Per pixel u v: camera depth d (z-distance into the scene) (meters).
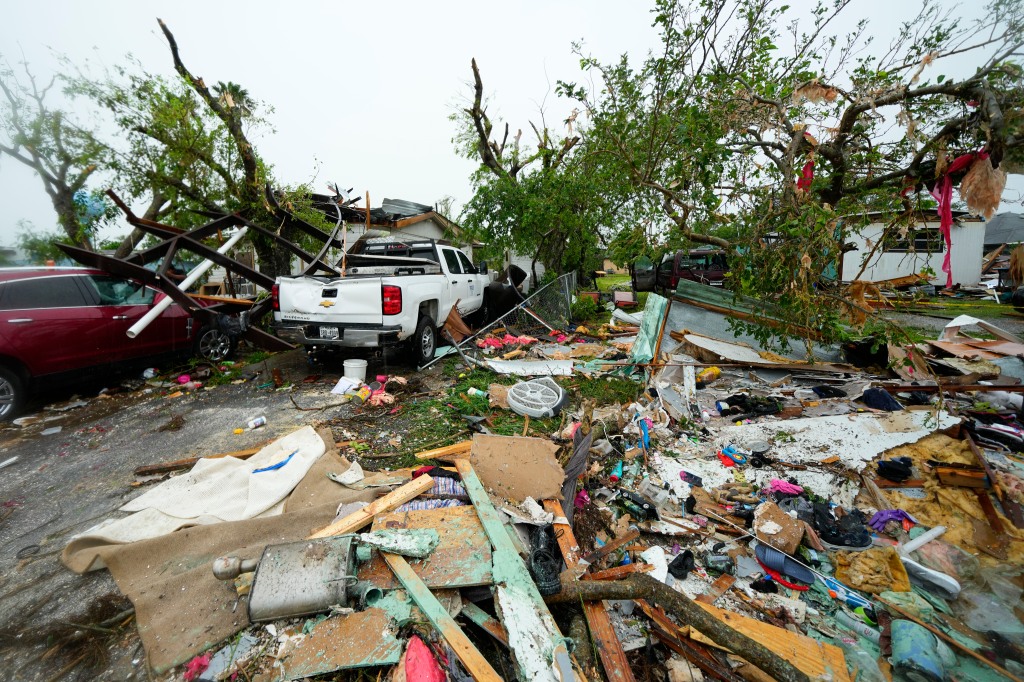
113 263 5.67
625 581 2.25
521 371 6.00
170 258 6.48
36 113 8.41
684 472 3.67
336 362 6.93
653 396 5.03
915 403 4.61
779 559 2.70
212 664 1.90
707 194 4.93
